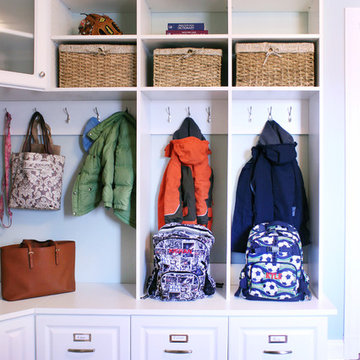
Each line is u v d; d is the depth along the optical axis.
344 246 2.45
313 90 2.09
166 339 2.00
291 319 1.98
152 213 2.45
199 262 2.12
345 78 2.42
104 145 2.30
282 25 2.40
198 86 2.14
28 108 2.42
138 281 2.12
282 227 2.21
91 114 2.42
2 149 2.45
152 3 2.29
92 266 2.46
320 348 1.99
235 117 2.39
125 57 2.16
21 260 2.12
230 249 2.14
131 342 2.01
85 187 2.30
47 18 2.09
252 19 2.41
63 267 2.23
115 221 2.45
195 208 2.29
